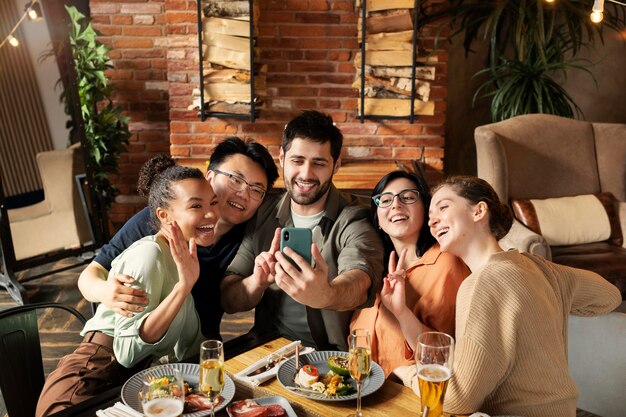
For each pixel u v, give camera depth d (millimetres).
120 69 5477
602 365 2090
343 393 1745
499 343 1658
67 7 5270
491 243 1857
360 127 5117
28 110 4688
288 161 2252
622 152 4258
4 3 4594
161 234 2123
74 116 4957
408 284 2152
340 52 5027
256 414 1630
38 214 4711
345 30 5000
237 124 5039
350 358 1615
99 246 5086
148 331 1955
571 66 5004
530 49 5043
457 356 1665
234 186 2330
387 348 2137
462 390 1639
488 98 5973
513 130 4168
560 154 4219
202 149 5035
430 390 1542
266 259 2018
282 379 1833
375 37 4625
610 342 2068
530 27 5039
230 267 2389
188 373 1856
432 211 1900
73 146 4949
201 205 2055
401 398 1752
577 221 4031
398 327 2129
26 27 4691
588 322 2111
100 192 5188
